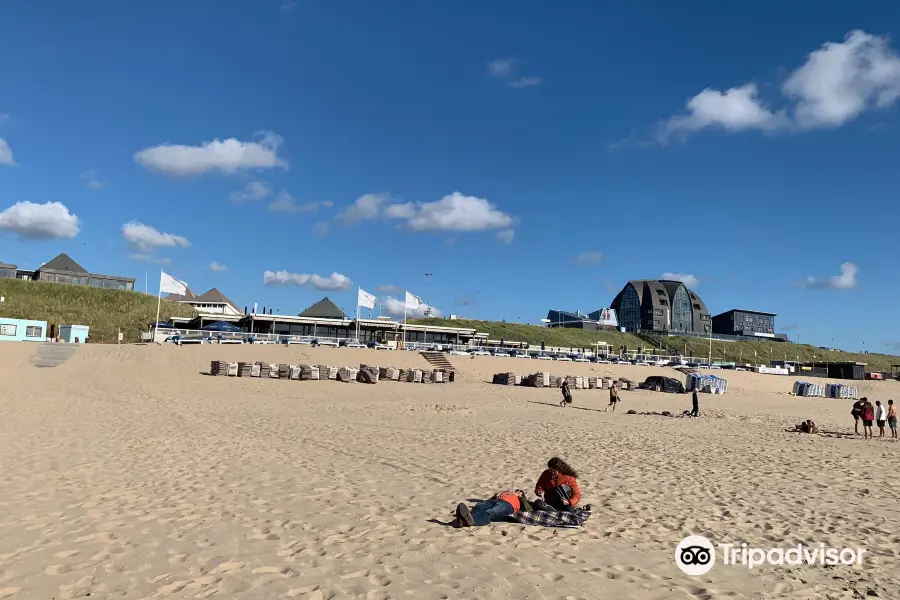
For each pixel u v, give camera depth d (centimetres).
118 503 834
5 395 2373
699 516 868
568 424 2256
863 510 933
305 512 810
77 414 1911
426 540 697
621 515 862
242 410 2298
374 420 2136
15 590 515
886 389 6700
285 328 6588
